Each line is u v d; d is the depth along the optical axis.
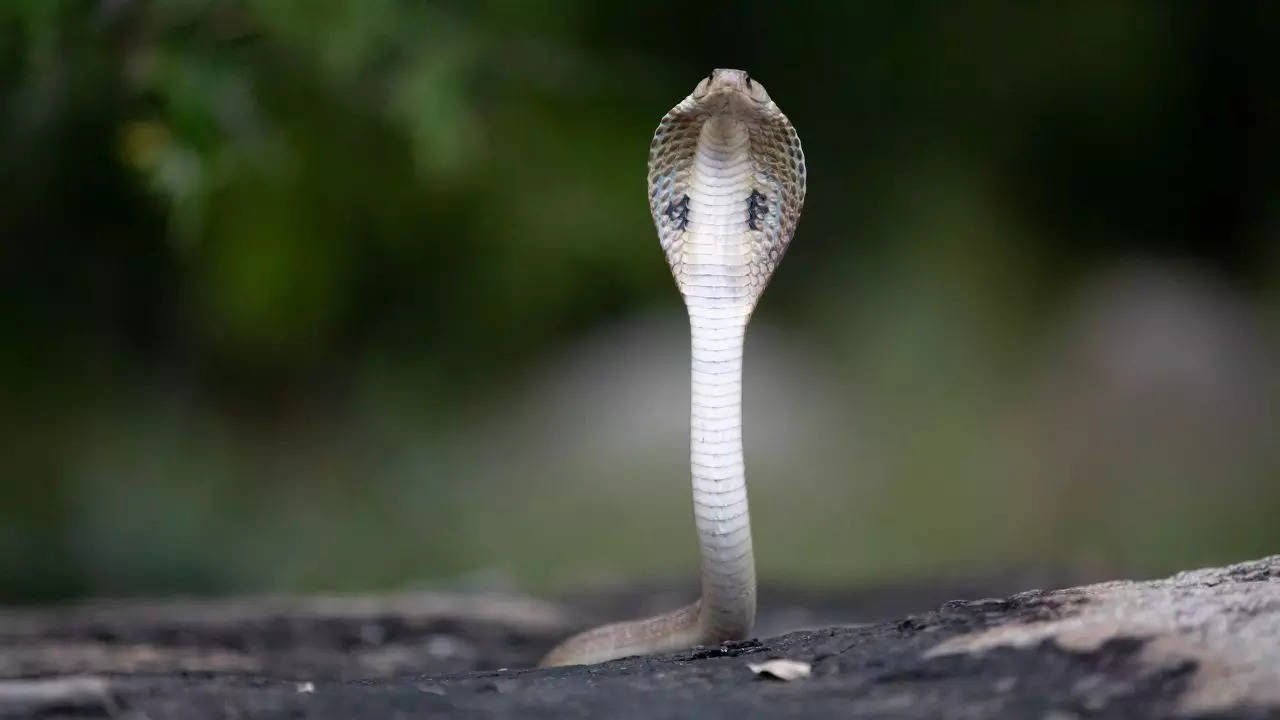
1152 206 19.98
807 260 18.98
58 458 15.20
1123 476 16.48
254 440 16.56
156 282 16.34
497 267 17.34
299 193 15.76
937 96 19.47
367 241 16.61
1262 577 3.65
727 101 4.41
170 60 8.13
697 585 9.64
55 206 14.55
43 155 12.94
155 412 16.20
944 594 8.41
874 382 17.94
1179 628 3.21
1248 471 16.38
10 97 9.46
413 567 14.44
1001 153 19.59
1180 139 19.83
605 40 17.22
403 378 17.33
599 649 4.76
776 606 8.10
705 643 4.49
